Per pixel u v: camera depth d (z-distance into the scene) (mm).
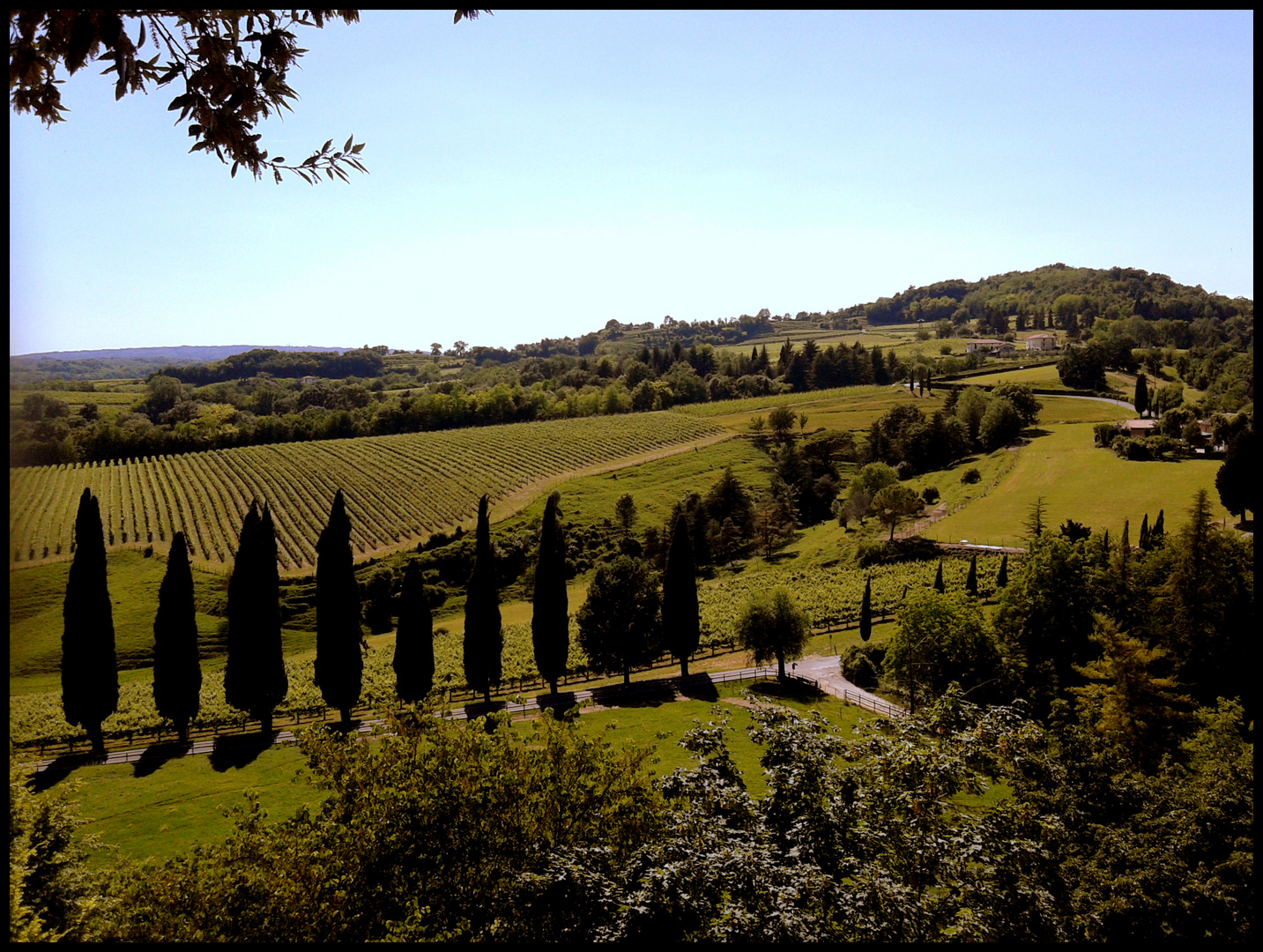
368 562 91562
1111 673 33719
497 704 49469
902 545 82000
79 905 14562
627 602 52375
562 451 132875
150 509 99250
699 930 9891
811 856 11273
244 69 7059
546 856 12453
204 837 29469
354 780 15141
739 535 105500
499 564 93750
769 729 13594
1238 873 12633
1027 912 10602
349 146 7570
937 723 14523
